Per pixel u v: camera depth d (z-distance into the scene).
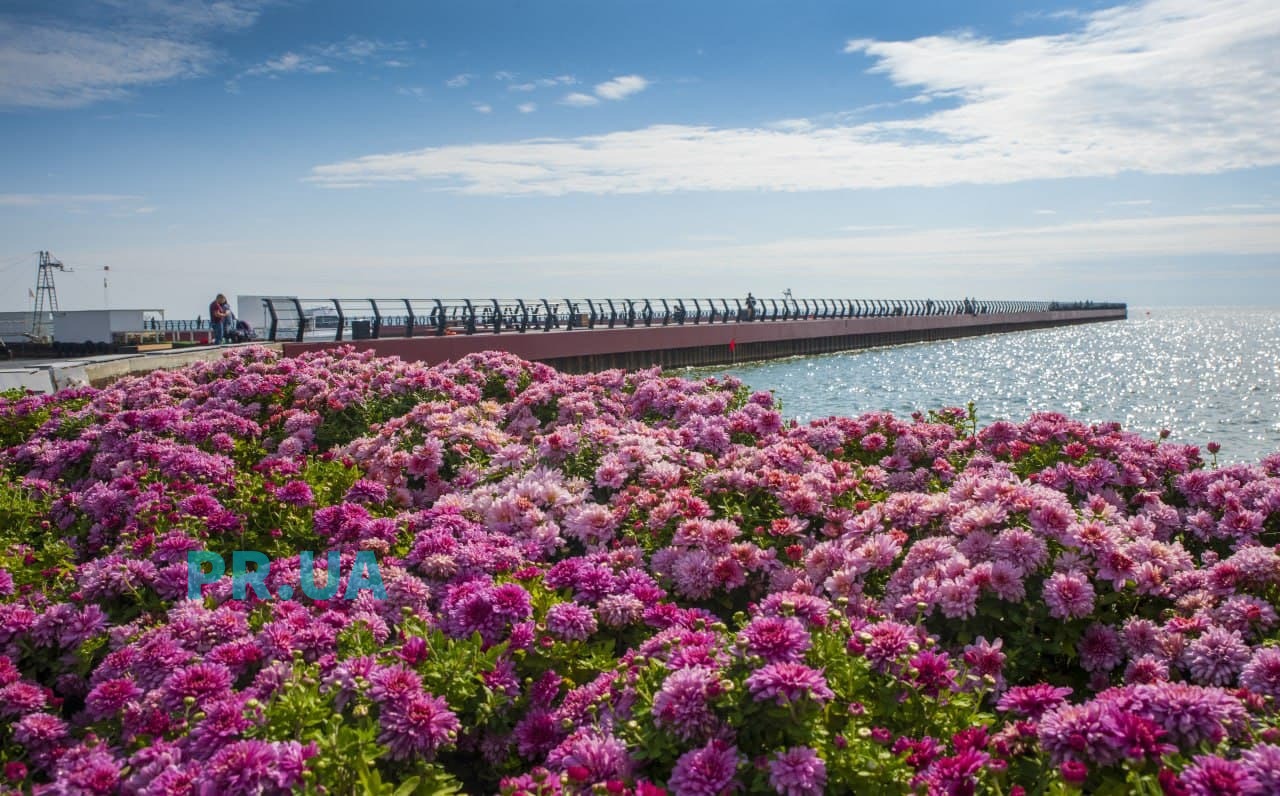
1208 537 6.38
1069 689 3.59
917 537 5.59
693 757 3.31
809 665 3.81
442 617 4.87
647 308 50.31
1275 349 77.81
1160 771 2.99
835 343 70.94
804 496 6.16
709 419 9.26
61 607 5.14
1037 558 4.74
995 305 119.81
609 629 4.79
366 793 3.32
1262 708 3.62
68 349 32.00
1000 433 8.77
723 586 5.31
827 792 3.30
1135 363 59.81
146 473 7.78
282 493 6.87
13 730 4.38
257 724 3.71
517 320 38.53
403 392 11.57
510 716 4.28
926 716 3.69
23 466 9.63
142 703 4.21
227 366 13.30
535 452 8.06
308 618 4.63
